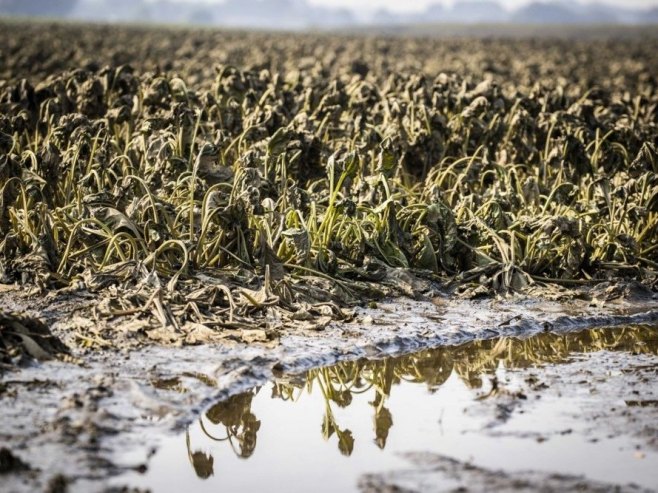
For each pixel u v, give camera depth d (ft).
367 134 34.47
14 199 28.37
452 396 21.33
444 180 35.35
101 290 25.14
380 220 29.35
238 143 34.19
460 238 29.86
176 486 16.44
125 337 22.66
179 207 28.37
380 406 20.71
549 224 29.53
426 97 40.52
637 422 19.63
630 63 104.32
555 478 16.94
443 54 114.93
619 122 41.98
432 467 17.40
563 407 20.51
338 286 26.89
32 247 26.71
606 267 30.55
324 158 33.04
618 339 25.81
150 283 25.23
